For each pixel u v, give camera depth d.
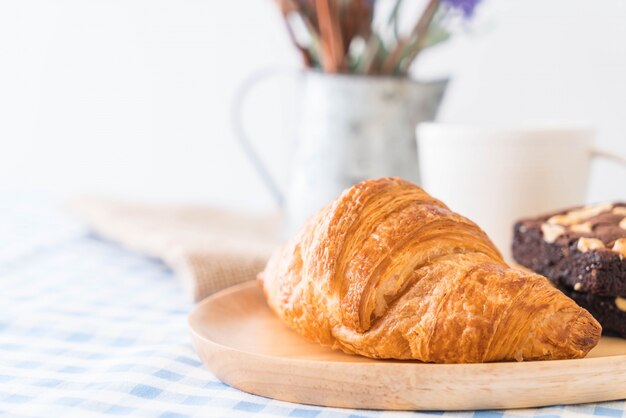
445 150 0.58
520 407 0.43
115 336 0.52
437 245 0.46
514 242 0.54
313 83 0.64
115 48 1.09
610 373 0.43
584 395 0.44
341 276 0.46
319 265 0.46
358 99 0.63
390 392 0.43
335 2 0.62
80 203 0.77
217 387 0.46
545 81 0.84
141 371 0.46
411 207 0.46
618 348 0.47
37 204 0.90
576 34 0.82
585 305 0.50
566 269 0.50
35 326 0.54
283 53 1.01
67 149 1.14
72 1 1.09
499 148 0.57
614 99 0.81
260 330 0.50
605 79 0.82
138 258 0.69
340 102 0.63
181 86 1.07
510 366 0.43
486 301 0.44
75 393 0.45
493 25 0.72
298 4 0.64
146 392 0.45
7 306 0.57
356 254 0.46
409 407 0.43
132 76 1.09
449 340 0.44
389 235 0.45
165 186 1.10
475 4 0.60
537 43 0.84
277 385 0.44
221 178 1.08
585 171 0.58
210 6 1.03
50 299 0.58
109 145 1.12
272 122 1.03
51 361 0.49
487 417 0.43
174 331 0.52
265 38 1.02
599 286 0.48
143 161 1.11
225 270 0.59
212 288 0.58
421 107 0.64
